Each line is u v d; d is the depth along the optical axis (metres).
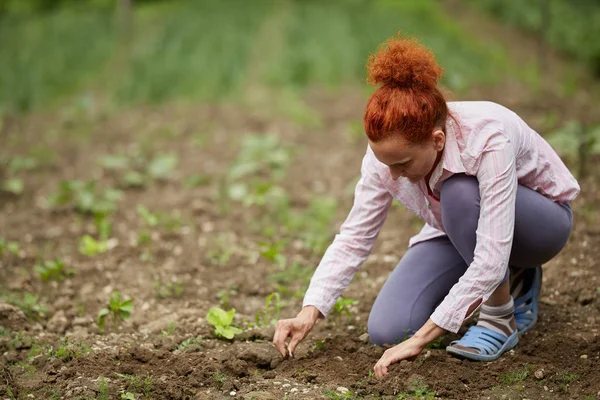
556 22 11.97
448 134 2.64
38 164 6.36
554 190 2.90
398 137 2.48
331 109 7.96
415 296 3.10
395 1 14.77
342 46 10.21
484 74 8.98
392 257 4.30
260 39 11.73
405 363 2.91
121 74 9.70
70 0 17.33
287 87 8.68
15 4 17.36
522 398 2.74
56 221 5.09
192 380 2.89
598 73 9.79
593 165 5.32
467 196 2.69
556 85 8.80
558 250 2.99
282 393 2.79
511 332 3.04
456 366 2.93
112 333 3.44
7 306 3.58
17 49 11.27
